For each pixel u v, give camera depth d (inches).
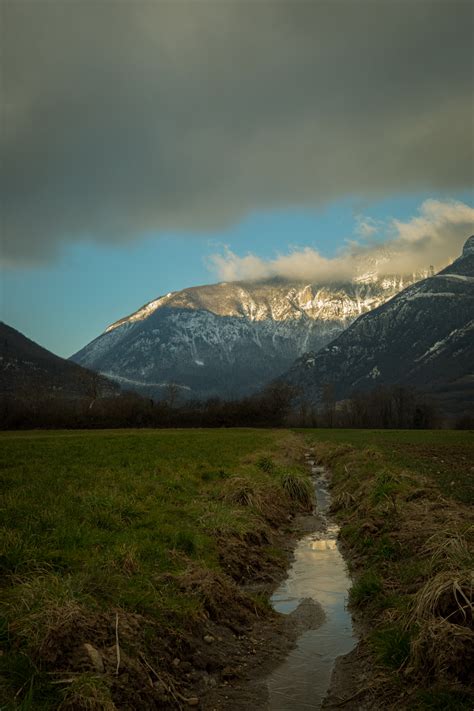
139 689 259.8
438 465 1049.5
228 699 281.3
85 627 280.2
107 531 468.8
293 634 366.6
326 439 2369.6
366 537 555.8
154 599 338.6
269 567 510.3
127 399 4111.7
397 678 277.3
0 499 542.0
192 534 478.6
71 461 1008.9
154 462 987.3
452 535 429.4
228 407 4239.7
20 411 3560.5
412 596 344.8
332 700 279.0
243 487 699.4
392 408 4835.1
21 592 304.0
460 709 237.3
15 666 245.1
